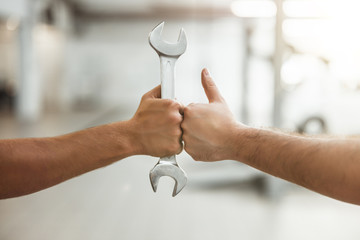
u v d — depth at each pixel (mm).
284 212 2221
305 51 3146
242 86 3787
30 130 6051
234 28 5203
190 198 2434
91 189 2602
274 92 2541
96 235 1859
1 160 568
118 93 10844
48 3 8031
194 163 3295
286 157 536
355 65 3338
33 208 2229
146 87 10773
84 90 10711
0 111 8805
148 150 648
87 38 10375
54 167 594
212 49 5477
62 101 10422
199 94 3639
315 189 507
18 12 6605
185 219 2080
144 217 2102
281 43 2506
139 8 9250
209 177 2830
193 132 647
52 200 2371
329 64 3316
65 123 6883
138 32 10242
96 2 9227
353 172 465
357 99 3891
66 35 10023
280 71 2527
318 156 498
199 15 5594
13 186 582
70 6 9641
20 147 587
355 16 2859
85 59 10594
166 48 660
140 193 2529
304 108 3691
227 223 2035
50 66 10266
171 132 638
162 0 7309
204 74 692
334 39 3080
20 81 7250
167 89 665
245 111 3812
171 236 1857
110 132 635
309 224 2041
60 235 1859
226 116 651
